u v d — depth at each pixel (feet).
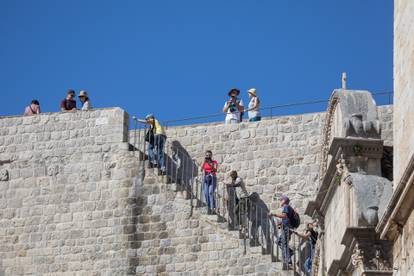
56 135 184.03
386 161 133.18
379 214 121.70
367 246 121.29
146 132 179.93
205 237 170.30
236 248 167.73
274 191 175.11
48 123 184.96
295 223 165.48
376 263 120.57
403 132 104.88
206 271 168.96
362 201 123.13
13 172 183.83
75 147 182.60
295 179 175.01
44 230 179.73
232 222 173.78
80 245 177.27
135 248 174.09
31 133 185.06
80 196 179.73
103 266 175.22
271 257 165.07
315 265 146.72
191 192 174.29
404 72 105.60
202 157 180.14
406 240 101.65
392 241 107.34
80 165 181.37
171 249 172.04
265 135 178.19
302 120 177.17
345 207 126.62
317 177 173.99
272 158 176.86
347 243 123.75
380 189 124.16
